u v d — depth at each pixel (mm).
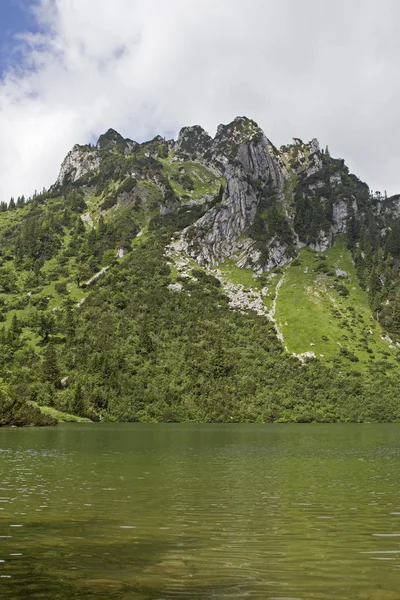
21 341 176875
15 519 23469
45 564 16469
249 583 14656
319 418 149125
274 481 36562
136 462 48125
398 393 168375
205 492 31469
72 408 132875
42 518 23703
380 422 152500
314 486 34281
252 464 47562
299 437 87250
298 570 15961
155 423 133625
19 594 13609
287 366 175375
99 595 13539
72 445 65750
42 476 38031
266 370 168875
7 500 28203
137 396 143625
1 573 15516
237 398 151625
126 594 13633
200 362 163125
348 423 147875
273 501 28547
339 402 159625
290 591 14023
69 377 147875
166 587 14258
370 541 19781
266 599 13375
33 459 49656
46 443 68125
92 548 18500
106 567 16156
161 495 30203
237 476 39188
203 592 13859
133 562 16750
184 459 51312
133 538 20031
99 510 25641
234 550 18344
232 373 163625
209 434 92625
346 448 66062
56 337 181125
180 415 140125
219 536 20453
